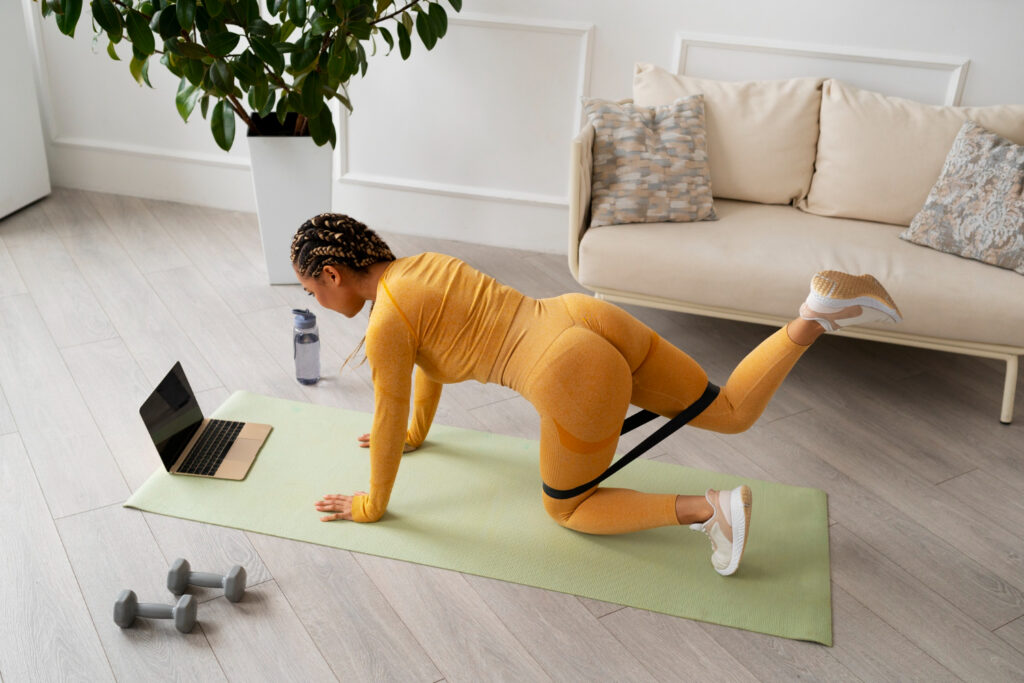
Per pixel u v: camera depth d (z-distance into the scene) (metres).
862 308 1.95
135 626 1.89
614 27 3.39
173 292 3.25
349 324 3.14
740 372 2.08
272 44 2.80
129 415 2.56
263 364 2.86
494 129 3.62
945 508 2.40
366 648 1.87
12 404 2.56
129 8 2.67
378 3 3.01
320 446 2.47
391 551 2.12
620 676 1.84
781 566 2.15
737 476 2.47
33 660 1.80
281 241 3.30
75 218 3.77
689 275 2.81
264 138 3.12
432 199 3.80
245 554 2.09
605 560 2.14
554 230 3.78
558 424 1.95
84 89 3.85
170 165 3.95
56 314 3.04
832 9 3.23
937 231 2.90
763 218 3.10
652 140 3.03
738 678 1.85
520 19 3.41
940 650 1.95
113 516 2.18
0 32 3.46
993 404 2.92
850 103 3.15
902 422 2.78
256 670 1.81
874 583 2.12
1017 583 2.15
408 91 3.61
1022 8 3.09
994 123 3.07
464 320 1.94
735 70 3.39
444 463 2.44
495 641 1.91
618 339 1.95
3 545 2.07
